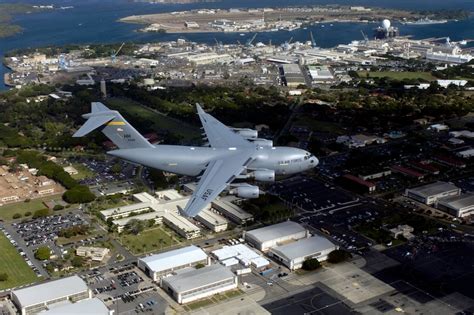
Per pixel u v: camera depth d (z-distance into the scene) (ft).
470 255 579.07
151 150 492.95
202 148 497.05
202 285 502.79
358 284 524.52
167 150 491.72
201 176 472.03
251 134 570.87
